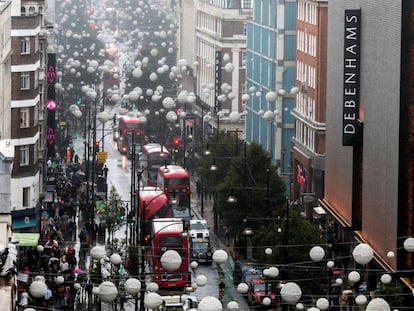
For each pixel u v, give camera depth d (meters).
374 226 141.12
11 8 159.12
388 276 104.00
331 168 168.00
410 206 129.38
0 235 83.19
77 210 191.62
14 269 78.31
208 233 161.88
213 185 194.88
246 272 134.38
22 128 163.88
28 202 163.50
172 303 119.69
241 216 167.62
